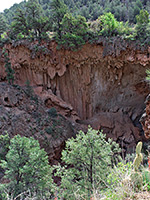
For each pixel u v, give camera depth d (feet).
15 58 93.04
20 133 65.92
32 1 89.10
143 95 88.79
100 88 92.99
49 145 68.28
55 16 86.43
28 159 38.91
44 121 76.74
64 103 94.12
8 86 82.28
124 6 154.20
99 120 92.02
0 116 65.57
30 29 92.79
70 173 34.17
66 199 29.86
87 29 83.15
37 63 91.15
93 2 194.18
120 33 79.30
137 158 10.39
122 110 95.96
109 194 10.07
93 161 34.27
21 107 77.87
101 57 83.30
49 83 95.86
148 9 131.85
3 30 107.86
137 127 92.79
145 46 73.56
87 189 29.48
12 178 37.29
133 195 9.12
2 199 30.66
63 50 86.63
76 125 88.84
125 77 87.56
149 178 9.98
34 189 33.68
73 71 92.53
